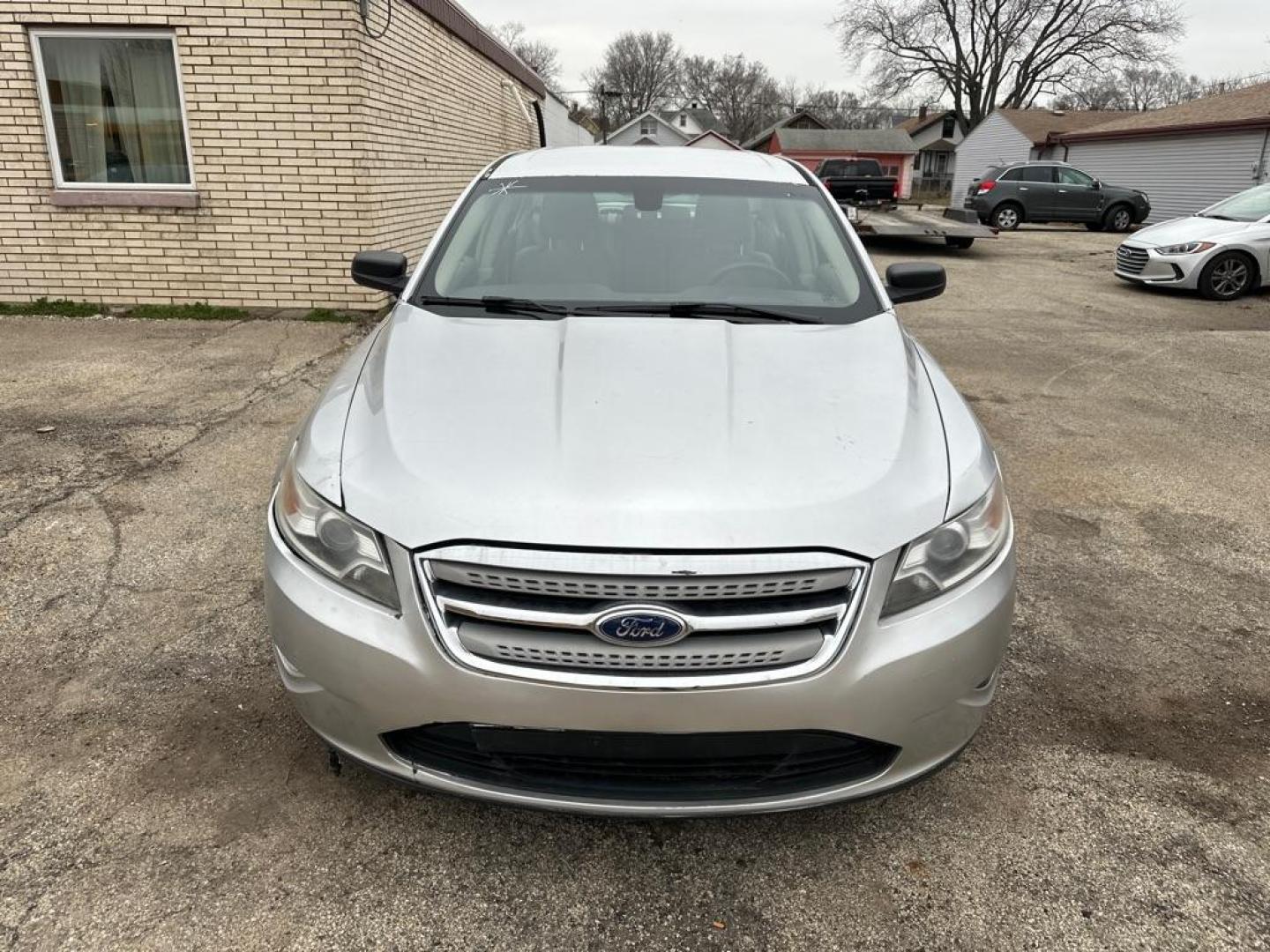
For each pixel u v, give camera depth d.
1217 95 27.73
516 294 2.92
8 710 2.63
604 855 2.19
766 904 2.07
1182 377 7.25
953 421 2.34
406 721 1.92
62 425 5.11
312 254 8.27
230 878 2.08
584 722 1.85
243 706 2.69
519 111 14.77
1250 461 5.23
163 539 3.72
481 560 1.83
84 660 2.88
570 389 2.25
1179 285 11.48
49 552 3.59
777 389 2.29
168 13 7.58
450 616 1.89
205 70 7.75
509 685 1.85
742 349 2.51
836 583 1.87
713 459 1.99
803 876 2.15
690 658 1.83
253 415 5.35
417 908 2.02
